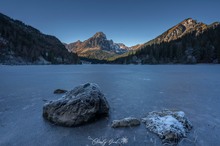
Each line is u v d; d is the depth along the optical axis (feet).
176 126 22.77
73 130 23.35
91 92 28.27
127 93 50.11
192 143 19.39
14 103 38.17
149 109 33.24
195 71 151.94
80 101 26.45
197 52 370.94
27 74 125.90
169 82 76.13
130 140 20.24
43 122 26.30
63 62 525.75
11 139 20.67
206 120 26.91
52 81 82.02
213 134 21.76
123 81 81.25
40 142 19.88
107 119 27.76
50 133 22.38
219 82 75.00
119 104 37.29
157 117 26.40
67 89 58.95
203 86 63.41
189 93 49.73
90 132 22.67
